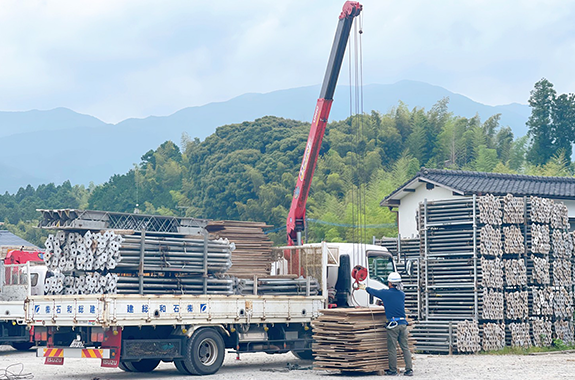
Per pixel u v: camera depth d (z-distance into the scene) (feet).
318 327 47.47
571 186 90.58
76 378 47.14
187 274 47.67
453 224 67.67
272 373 47.73
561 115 196.24
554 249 70.38
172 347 45.57
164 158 280.92
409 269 59.72
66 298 44.39
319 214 160.45
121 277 43.98
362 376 45.34
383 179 167.53
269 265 56.49
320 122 79.77
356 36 76.43
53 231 54.44
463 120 209.15
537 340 68.08
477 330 64.54
